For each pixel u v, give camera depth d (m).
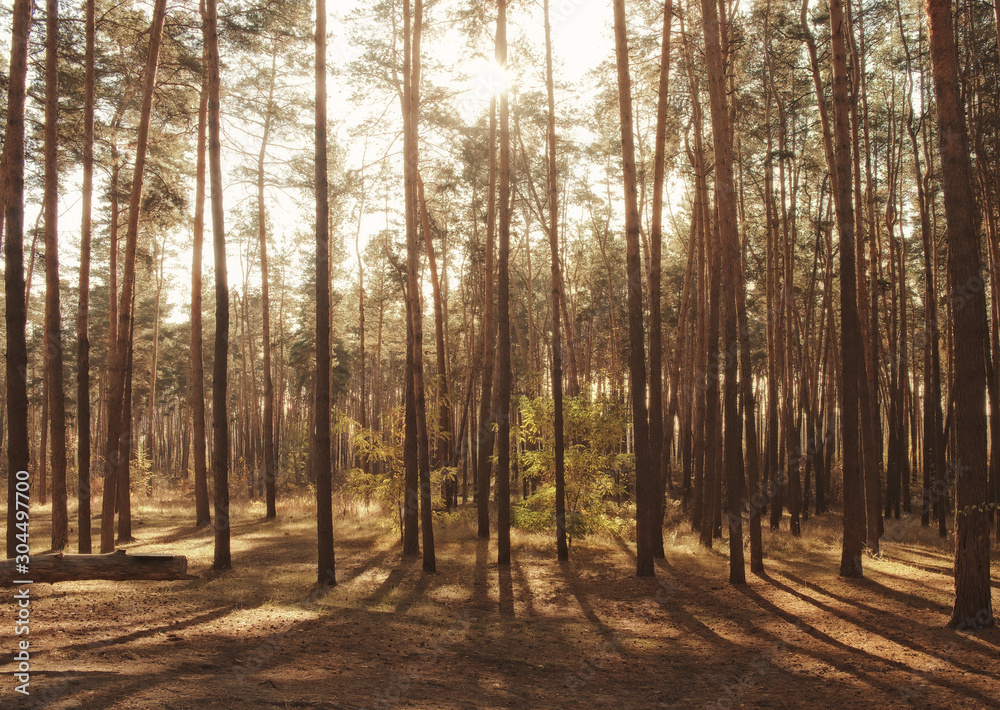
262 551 15.95
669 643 9.06
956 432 9.68
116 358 15.77
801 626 9.89
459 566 14.70
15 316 10.81
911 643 8.84
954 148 9.57
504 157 15.34
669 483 34.22
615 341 32.12
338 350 42.88
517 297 38.44
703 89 20.42
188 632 7.78
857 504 13.55
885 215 26.02
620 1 14.32
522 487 27.83
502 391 15.13
